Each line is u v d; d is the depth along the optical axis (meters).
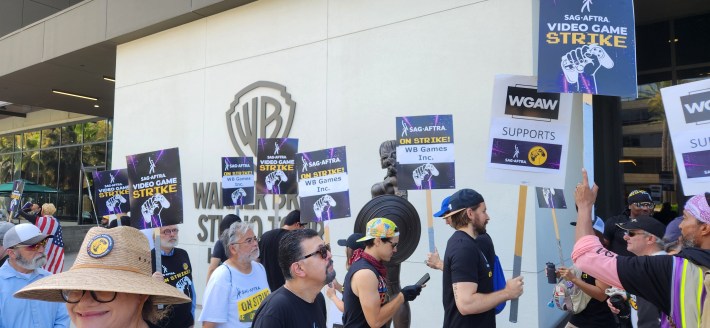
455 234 3.21
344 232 7.16
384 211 4.41
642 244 3.19
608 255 2.29
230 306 3.43
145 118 9.97
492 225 5.90
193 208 9.05
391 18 7.02
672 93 2.77
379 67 7.07
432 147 4.60
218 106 8.93
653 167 8.14
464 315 3.07
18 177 23.53
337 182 4.94
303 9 8.00
